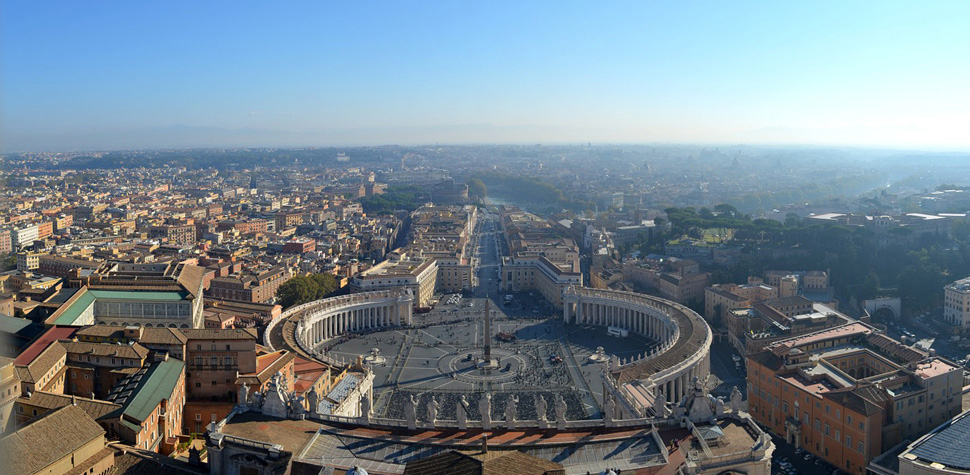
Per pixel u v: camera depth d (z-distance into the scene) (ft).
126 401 577.02
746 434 496.64
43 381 622.54
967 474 556.92
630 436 503.61
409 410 526.57
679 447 477.36
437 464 397.80
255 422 519.19
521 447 489.67
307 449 487.20
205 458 520.83
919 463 586.04
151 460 476.13
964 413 647.56
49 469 426.51
